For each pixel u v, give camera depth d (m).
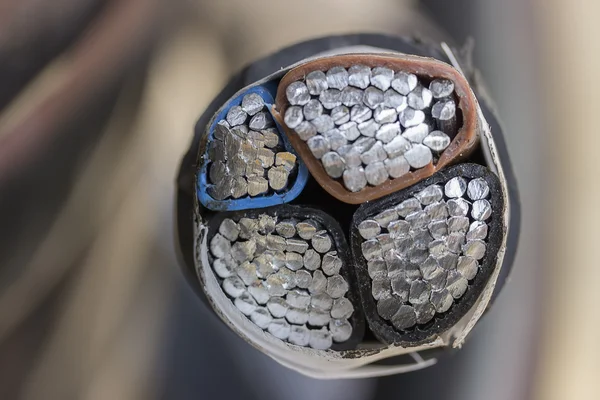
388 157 0.14
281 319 0.15
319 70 0.14
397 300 0.14
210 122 0.14
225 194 0.14
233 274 0.14
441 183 0.14
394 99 0.14
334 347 0.15
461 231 0.14
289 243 0.14
